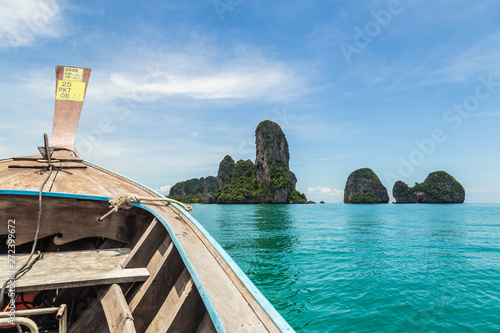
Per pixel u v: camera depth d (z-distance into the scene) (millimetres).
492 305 6781
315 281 8953
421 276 9391
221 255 1962
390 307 6746
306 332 5637
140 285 2271
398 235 20719
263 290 8133
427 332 5562
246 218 40406
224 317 1301
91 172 4520
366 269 10406
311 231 23688
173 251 2283
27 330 2467
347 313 6449
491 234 21094
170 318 1682
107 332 2223
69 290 2559
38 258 2523
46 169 4000
